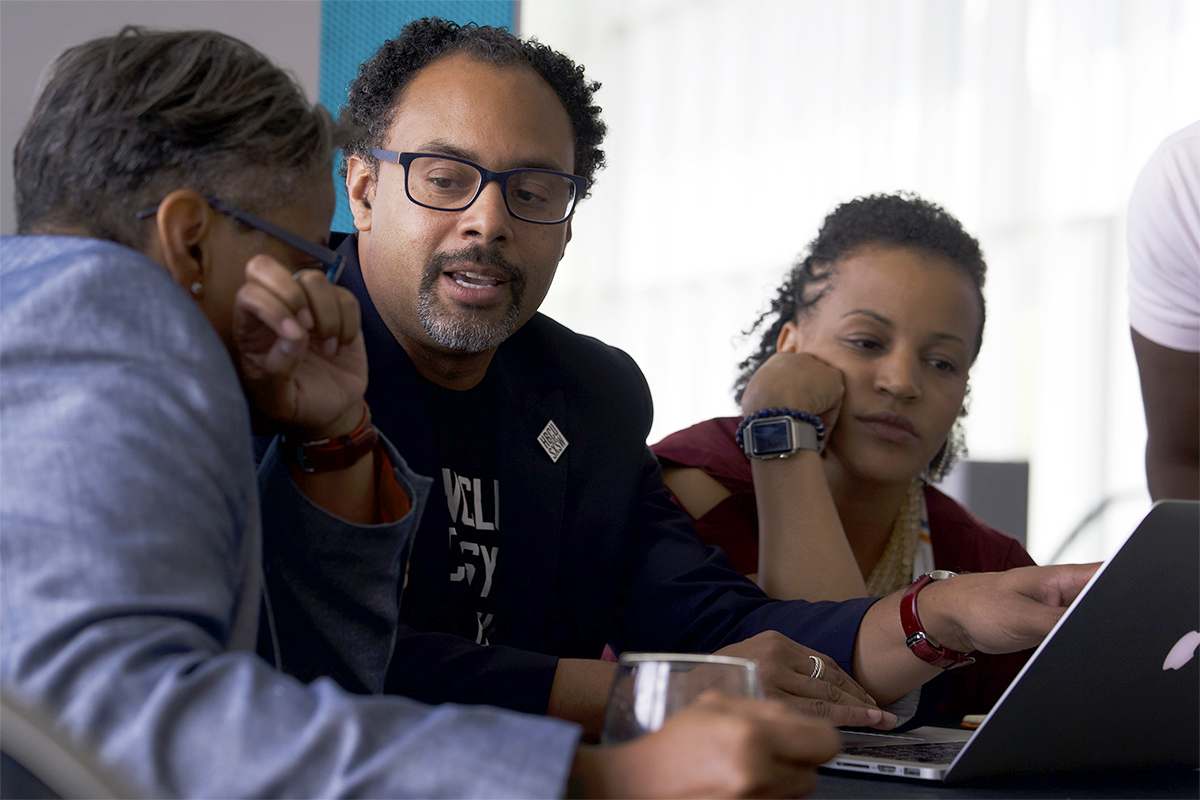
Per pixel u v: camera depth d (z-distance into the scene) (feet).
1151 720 2.56
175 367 1.79
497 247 3.68
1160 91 13.73
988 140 15.33
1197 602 2.39
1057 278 14.51
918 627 3.36
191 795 1.45
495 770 1.49
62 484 1.61
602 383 4.40
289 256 2.33
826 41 17.29
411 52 3.87
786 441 4.67
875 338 4.88
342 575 2.62
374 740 1.52
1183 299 5.00
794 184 17.60
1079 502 14.12
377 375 3.75
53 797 1.67
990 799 2.31
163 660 1.54
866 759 2.56
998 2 15.28
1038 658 2.20
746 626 3.83
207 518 1.72
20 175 2.24
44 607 1.53
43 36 6.56
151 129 2.15
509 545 3.93
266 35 7.30
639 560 4.24
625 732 1.76
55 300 1.78
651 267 19.25
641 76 19.57
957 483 11.95
